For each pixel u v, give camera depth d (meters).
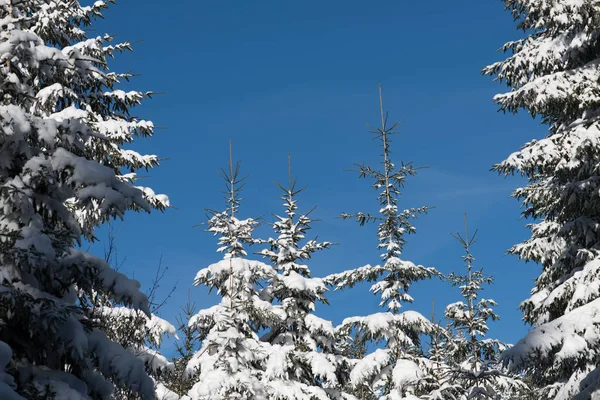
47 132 8.04
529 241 17.12
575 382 13.09
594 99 13.64
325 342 20.19
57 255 7.54
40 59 8.89
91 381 7.98
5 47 8.62
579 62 15.33
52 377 7.41
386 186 20.73
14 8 9.20
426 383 18.23
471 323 18.52
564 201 14.81
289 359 18.45
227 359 15.69
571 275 15.39
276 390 17.38
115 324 10.59
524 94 14.02
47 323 6.99
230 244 19.08
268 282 20.50
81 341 7.30
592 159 14.09
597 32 14.34
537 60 14.94
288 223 21.70
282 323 19.94
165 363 10.19
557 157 13.61
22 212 7.75
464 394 17.41
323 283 20.52
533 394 16.22
